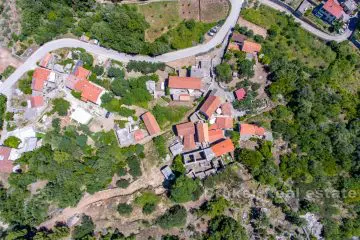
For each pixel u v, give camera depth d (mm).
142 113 128000
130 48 126875
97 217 116562
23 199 115062
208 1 132875
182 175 115500
